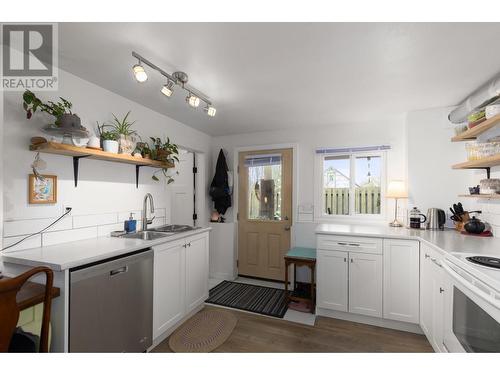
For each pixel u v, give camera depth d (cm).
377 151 302
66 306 131
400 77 190
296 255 279
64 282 131
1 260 145
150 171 262
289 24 129
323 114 280
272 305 273
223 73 184
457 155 249
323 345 199
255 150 364
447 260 155
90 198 201
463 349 135
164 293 202
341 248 240
